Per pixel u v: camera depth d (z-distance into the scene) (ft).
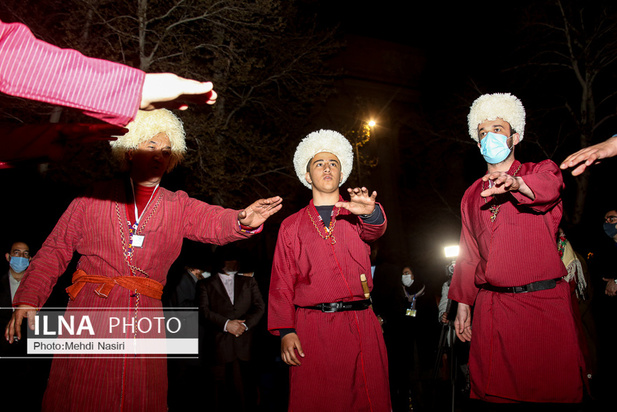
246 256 25.54
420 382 22.85
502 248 10.39
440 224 72.59
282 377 25.00
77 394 7.98
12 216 30.01
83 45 27.86
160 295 8.96
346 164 12.20
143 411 8.27
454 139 58.65
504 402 10.36
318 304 10.55
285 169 37.93
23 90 3.34
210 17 32.09
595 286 24.52
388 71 81.25
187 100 3.83
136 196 9.09
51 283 8.45
